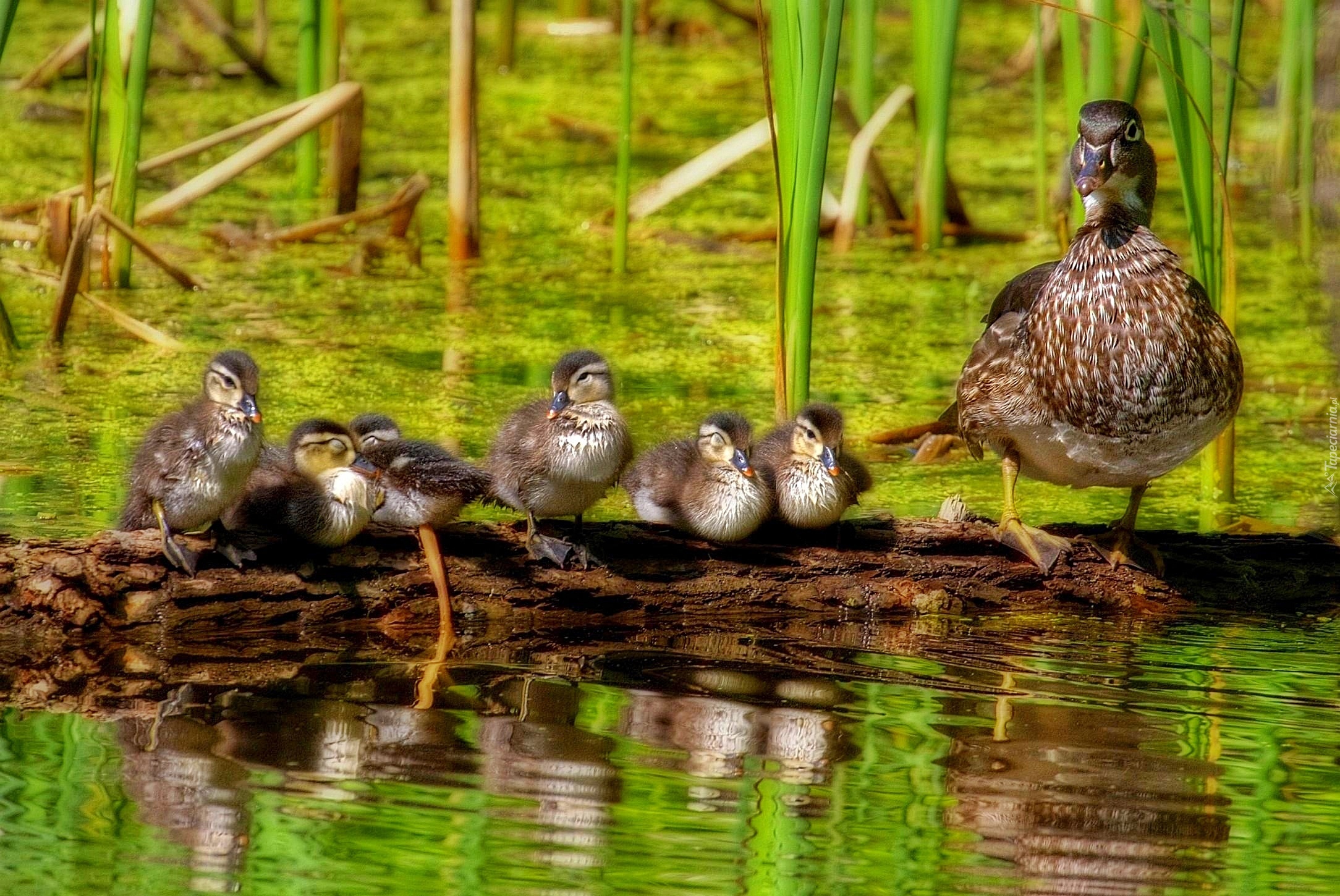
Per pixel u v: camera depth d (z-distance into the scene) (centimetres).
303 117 2014
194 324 1848
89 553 1078
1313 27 2006
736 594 1191
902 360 1812
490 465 1196
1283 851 809
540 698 993
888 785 873
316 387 1641
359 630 1123
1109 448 1174
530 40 3388
